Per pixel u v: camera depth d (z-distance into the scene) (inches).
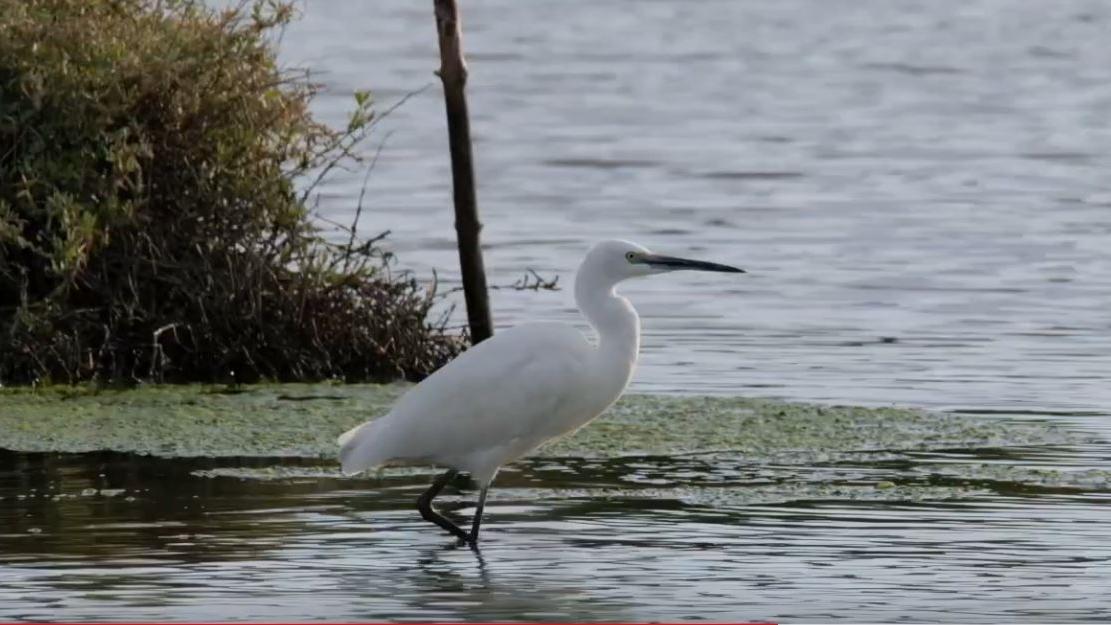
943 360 736.3
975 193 1235.9
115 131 644.1
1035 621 406.6
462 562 452.4
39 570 439.2
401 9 2503.7
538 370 475.2
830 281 928.3
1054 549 461.1
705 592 427.8
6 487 516.7
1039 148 1453.0
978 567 446.0
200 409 615.2
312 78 1545.3
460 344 692.7
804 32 2327.8
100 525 478.6
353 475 526.9
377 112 1571.1
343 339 679.1
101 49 635.5
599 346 487.2
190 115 647.8
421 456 478.3
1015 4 2605.8
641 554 457.7
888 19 2456.9
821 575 440.1
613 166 1359.5
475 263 676.1
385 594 425.4
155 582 431.2
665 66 2006.6
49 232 643.5
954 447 574.9
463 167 668.1
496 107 1688.0
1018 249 1021.8
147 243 657.0
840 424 606.9
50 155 637.9
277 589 428.1
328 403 627.8
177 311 665.6
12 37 634.8
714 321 826.2
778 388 682.8
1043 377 700.0
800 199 1213.1
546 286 727.1
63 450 561.3
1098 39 2210.9
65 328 653.9
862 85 1861.5
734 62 2047.2
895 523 484.7
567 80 1887.3
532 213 1152.2
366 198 1168.8
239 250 667.4
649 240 1052.5
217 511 495.2
